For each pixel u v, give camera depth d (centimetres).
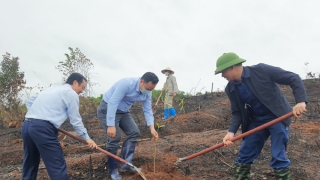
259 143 359
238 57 335
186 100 1401
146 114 457
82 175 453
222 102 1172
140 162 491
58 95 349
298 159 496
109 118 399
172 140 671
